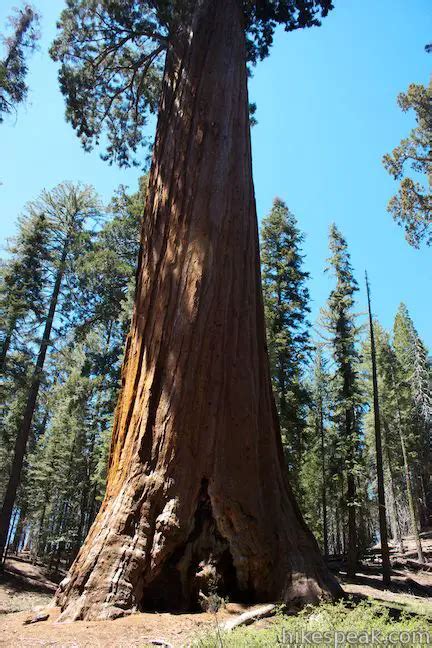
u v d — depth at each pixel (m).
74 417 29.83
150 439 7.91
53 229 24.31
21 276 22.22
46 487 30.31
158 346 8.59
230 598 7.15
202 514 7.54
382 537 20.77
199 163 9.84
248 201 10.08
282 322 23.80
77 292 23.05
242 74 11.33
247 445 8.13
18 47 12.36
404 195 20.33
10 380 20.84
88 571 6.78
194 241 9.10
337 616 5.44
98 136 19.77
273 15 16.14
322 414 32.50
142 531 7.10
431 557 31.53
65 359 23.42
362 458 23.91
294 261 25.47
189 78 10.95
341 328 26.03
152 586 6.98
